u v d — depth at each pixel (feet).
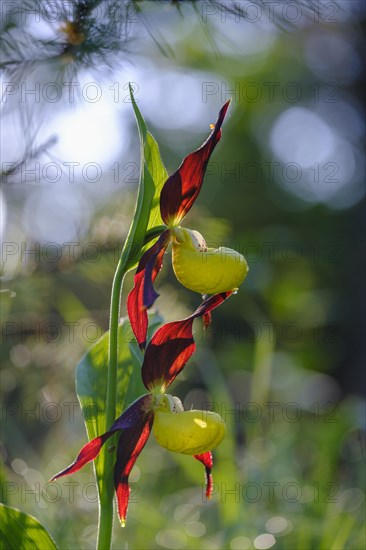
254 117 11.55
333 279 10.38
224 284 2.44
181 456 3.51
